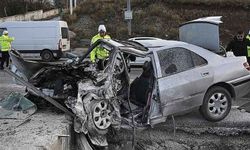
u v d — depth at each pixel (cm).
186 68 684
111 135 667
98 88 619
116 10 3356
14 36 2172
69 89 657
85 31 3103
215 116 718
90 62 738
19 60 715
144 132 695
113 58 638
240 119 747
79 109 602
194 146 655
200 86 688
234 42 1063
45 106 712
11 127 595
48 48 2173
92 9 3416
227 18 3175
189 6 3325
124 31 2950
